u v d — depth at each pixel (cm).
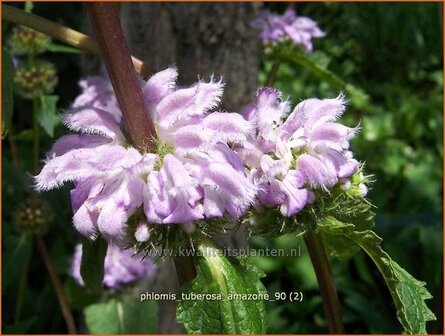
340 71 50
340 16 54
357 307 29
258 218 11
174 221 9
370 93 50
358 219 13
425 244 28
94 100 17
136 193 10
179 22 22
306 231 12
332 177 11
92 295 24
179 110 10
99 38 10
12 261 23
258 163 11
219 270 10
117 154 10
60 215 26
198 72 23
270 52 24
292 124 11
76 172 10
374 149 40
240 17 23
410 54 53
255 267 11
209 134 10
